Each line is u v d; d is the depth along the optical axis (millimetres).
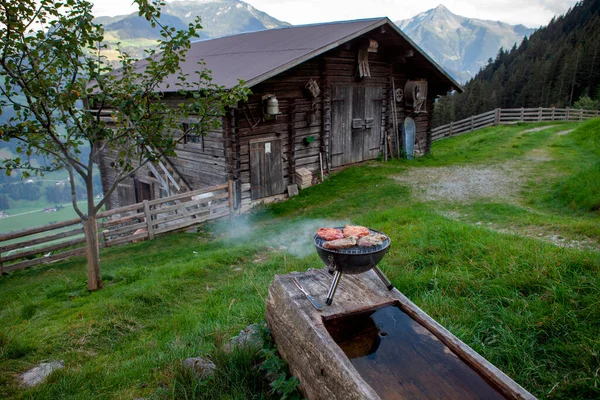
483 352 3457
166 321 5219
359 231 3469
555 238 6730
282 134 13242
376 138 16844
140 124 6621
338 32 13805
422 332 3109
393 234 6969
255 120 12336
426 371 2738
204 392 3299
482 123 29016
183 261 8281
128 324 5184
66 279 7707
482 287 4480
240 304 5277
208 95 7590
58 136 6309
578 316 3719
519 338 3547
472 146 20719
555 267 4500
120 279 7312
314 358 2861
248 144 12328
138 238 10922
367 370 2762
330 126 14742
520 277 4484
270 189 13125
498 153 17875
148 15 6148
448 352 2895
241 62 13422
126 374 3781
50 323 5273
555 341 3498
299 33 15859
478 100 69750
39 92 5637
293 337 3188
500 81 80750
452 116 67125
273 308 3643
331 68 14180
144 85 6715
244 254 7977
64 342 4668
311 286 3611
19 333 4938
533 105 62281
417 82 16922
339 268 3252
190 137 13422
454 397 2514
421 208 10375
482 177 13688
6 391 3695
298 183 13773
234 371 3453
